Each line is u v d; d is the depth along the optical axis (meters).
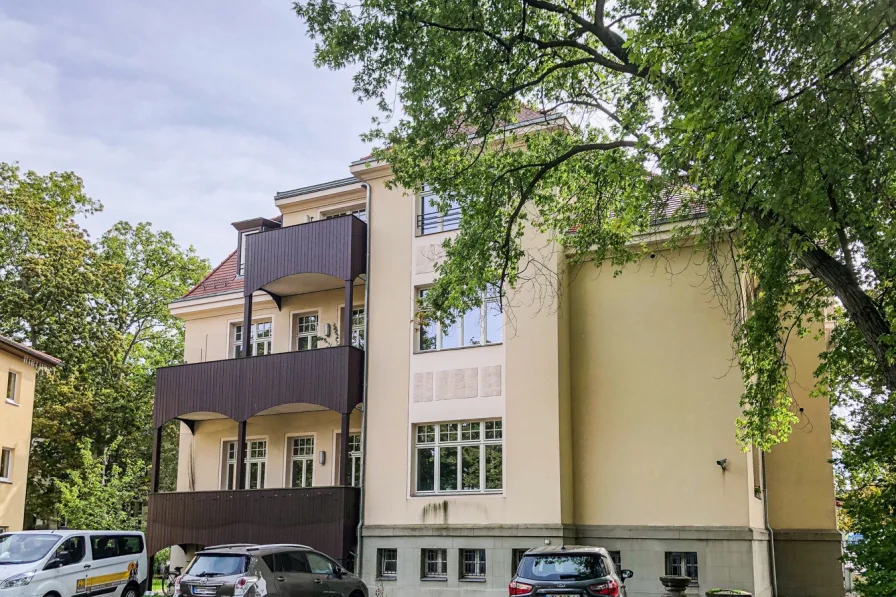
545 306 20.69
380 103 15.56
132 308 45.75
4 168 41.66
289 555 15.30
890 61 9.88
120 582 19.08
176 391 25.08
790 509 21.23
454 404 21.31
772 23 9.63
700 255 20.11
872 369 15.68
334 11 15.00
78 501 28.95
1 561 17.33
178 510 23.92
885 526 11.42
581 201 18.58
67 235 41.09
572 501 20.27
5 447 29.59
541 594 12.74
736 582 18.28
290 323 26.25
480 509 20.36
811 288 15.88
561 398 20.20
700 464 19.27
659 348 20.22
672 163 11.85
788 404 17.02
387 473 21.81
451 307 17.75
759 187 10.55
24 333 38.66
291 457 25.45
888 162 10.31
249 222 28.19
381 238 23.38
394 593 20.86
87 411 37.00
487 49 15.30
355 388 22.58
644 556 19.30
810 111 10.06
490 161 17.98
